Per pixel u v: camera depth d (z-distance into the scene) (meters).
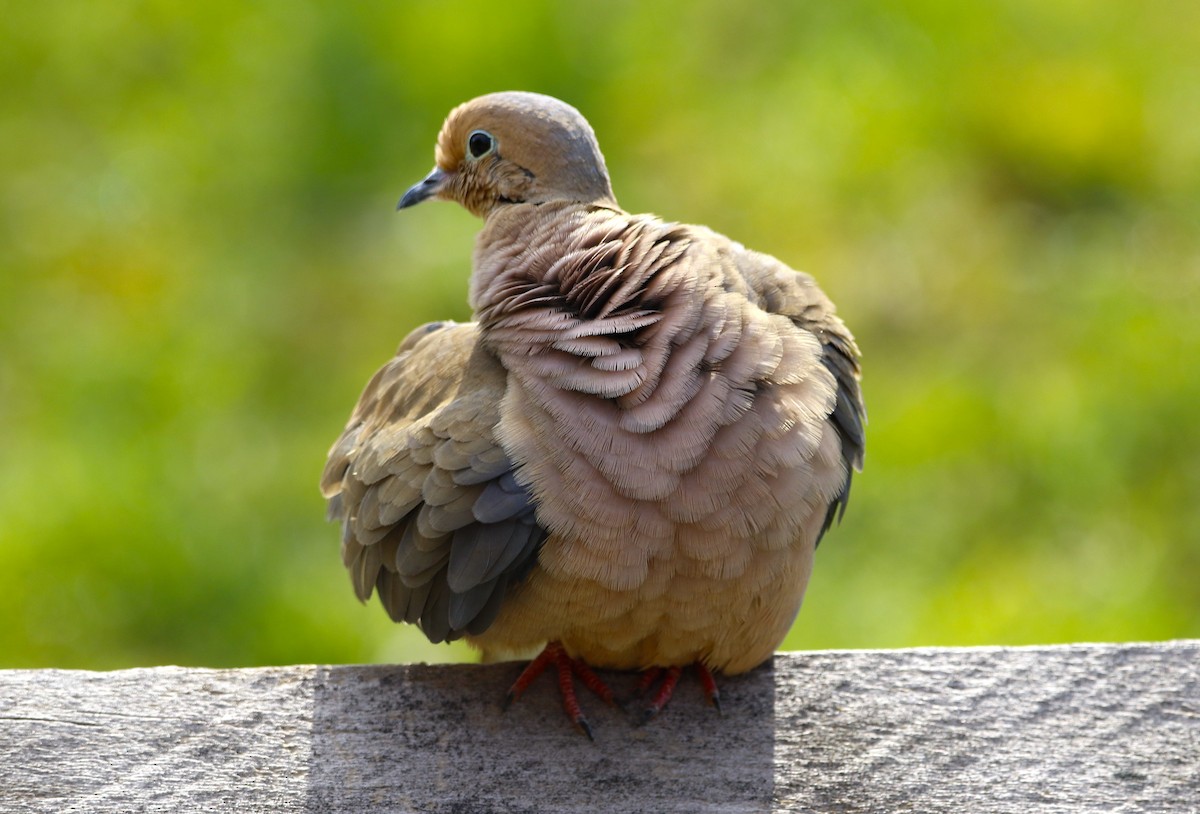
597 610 6.25
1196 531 12.72
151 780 6.18
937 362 14.13
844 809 6.21
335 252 15.04
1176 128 16.11
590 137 7.73
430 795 6.21
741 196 15.44
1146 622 11.97
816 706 6.61
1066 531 12.73
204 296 14.75
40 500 12.77
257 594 12.23
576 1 16.70
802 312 6.85
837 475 6.51
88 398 13.90
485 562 6.14
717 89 16.47
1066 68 16.62
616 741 6.45
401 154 15.71
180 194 15.73
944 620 11.90
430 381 6.85
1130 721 6.49
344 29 16.44
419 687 6.59
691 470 6.07
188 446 13.41
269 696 6.50
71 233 15.37
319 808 6.13
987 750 6.41
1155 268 14.80
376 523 6.52
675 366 6.15
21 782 6.12
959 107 16.39
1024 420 13.46
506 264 6.78
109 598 12.23
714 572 6.16
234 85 16.64
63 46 17.25
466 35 16.20
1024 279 14.89
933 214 15.48
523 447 6.16
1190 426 13.31
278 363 14.17
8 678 6.47
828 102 16.33
